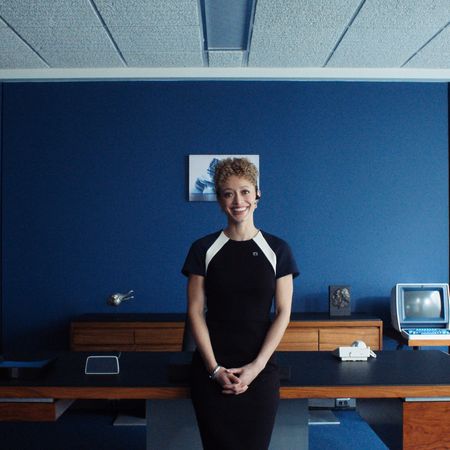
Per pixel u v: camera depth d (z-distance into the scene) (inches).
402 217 135.8
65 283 135.2
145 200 135.5
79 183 135.4
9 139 134.9
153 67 132.6
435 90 135.5
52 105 135.0
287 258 57.7
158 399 63.4
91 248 135.5
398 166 135.8
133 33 108.4
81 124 135.3
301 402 65.4
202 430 54.1
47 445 103.7
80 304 135.1
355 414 121.0
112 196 135.5
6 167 135.0
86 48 118.0
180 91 135.0
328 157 135.5
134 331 120.2
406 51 119.3
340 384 58.3
